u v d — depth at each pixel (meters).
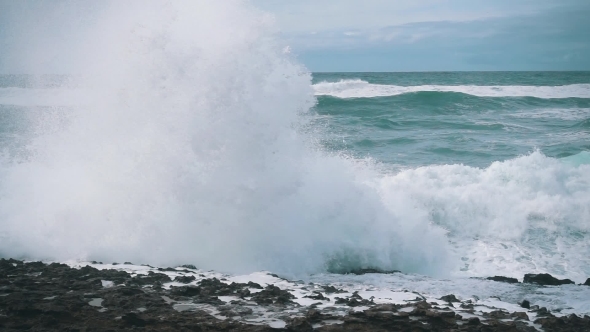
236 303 5.68
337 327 4.94
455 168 13.79
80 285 6.06
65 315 5.04
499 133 23.89
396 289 7.08
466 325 5.11
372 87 38.50
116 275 6.68
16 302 5.27
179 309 5.42
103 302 5.48
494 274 9.14
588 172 13.35
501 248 10.52
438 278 8.09
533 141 21.69
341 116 28.52
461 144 21.16
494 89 38.78
